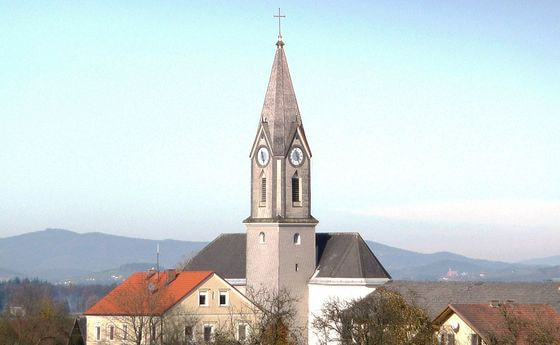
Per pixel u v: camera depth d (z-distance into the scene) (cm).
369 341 10775
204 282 14525
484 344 10144
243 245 16875
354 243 15950
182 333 13600
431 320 11850
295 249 15962
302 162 16100
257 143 16175
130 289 14425
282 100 16125
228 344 11619
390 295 11150
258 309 14362
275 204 15950
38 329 16912
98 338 14475
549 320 10456
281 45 16288
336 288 15612
